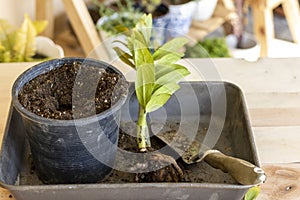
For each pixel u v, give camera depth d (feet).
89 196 2.19
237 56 6.22
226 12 6.54
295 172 2.62
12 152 2.44
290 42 6.95
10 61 4.42
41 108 2.23
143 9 5.81
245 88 3.23
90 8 6.08
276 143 2.81
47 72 2.43
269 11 5.88
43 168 2.35
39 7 5.57
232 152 2.67
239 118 2.68
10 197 2.44
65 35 6.20
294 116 3.01
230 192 2.18
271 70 3.42
